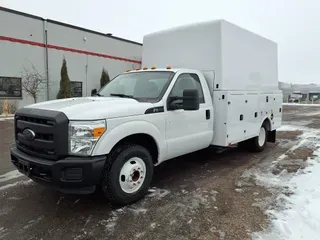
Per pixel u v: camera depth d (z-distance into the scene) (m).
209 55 5.50
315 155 6.98
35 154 3.61
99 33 22.81
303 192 4.36
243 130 6.20
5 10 16.86
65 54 20.45
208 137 5.39
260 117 7.05
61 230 3.23
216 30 5.38
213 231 3.21
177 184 4.79
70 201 4.06
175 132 4.62
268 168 5.79
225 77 5.47
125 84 5.12
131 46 25.94
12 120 14.07
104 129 3.51
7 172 5.41
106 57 23.61
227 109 5.43
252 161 6.39
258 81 6.86
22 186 4.65
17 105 17.84
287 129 12.13
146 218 3.53
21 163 3.72
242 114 6.09
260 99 6.97
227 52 5.51
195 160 6.50
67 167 3.32
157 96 4.48
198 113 5.07
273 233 3.13
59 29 19.92
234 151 7.45
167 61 6.15
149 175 4.18
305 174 5.32
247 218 3.51
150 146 4.43
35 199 4.12
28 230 3.22
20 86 17.97
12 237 3.06
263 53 7.08
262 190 4.48
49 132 3.41
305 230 3.19
